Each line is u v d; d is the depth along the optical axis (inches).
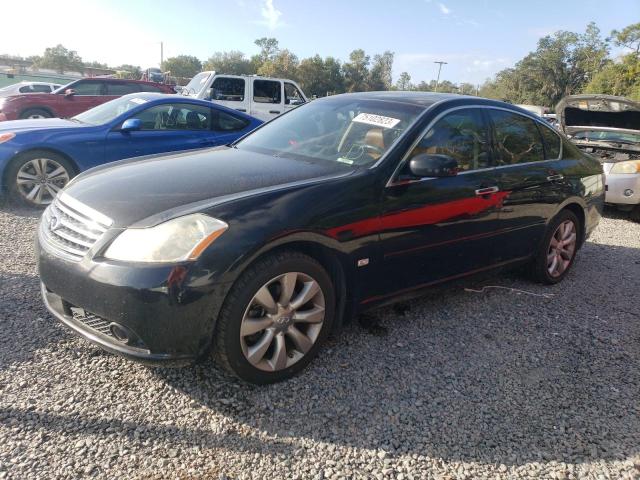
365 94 163.6
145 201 105.4
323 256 115.6
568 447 99.2
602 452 98.4
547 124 180.5
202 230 96.7
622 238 268.5
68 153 247.3
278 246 106.0
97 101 504.7
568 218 182.7
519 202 158.4
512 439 100.4
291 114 170.1
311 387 112.0
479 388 116.7
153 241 95.7
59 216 112.2
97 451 89.4
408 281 133.6
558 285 187.9
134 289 92.9
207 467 87.9
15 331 125.2
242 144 160.1
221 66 3287.4
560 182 174.6
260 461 90.2
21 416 96.2
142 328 94.6
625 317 162.7
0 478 81.7
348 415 103.9
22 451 87.9
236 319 100.7
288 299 108.7
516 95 3107.8
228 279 97.3
